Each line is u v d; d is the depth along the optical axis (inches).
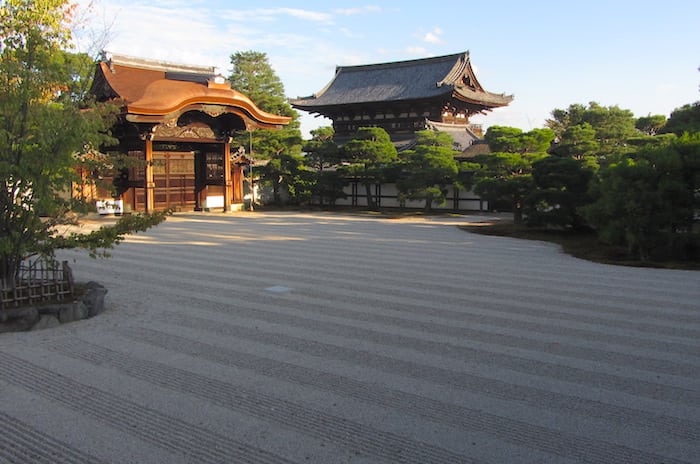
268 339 370.9
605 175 817.5
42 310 398.0
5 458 218.4
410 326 404.5
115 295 494.6
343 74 2255.2
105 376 303.0
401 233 1033.5
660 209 705.6
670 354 347.3
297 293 508.4
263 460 217.2
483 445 230.4
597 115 1913.1
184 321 413.1
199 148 1541.6
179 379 299.3
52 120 400.5
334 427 245.1
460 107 2037.4
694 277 606.5
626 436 239.1
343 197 1704.0
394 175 1568.7
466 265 669.3
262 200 1802.4
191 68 1606.8
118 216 1343.5
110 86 1294.3
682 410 265.9
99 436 236.1
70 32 666.8
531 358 338.0
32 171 406.6
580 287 545.3
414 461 217.5
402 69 2133.4
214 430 241.6
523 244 891.4
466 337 379.2
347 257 722.2
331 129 1868.8
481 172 1326.3
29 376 302.2
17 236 407.2
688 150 723.4
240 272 610.5
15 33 468.1
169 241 877.2
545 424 250.2
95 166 458.6
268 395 279.0
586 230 1040.2
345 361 329.7
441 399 276.2
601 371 317.1
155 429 242.2
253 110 1407.5
